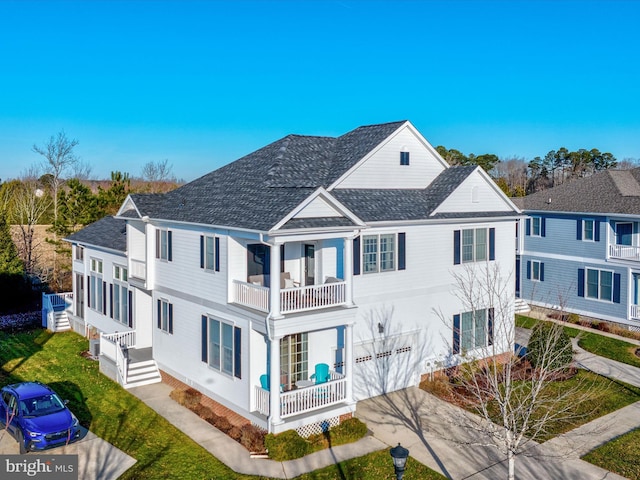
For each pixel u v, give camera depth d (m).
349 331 20.11
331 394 19.89
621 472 17.23
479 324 26.92
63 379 25.05
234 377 20.56
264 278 21.61
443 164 27.88
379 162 25.34
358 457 18.12
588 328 34.38
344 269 20.38
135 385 24.42
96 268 31.19
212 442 18.98
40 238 56.19
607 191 37.06
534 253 39.78
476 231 26.72
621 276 34.09
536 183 103.19
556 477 16.97
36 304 39.56
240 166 26.72
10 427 18.69
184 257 23.30
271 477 16.73
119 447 18.47
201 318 22.34
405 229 23.78
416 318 24.52
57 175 60.38
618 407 22.22
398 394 23.70
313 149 27.00
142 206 25.48
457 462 17.92
